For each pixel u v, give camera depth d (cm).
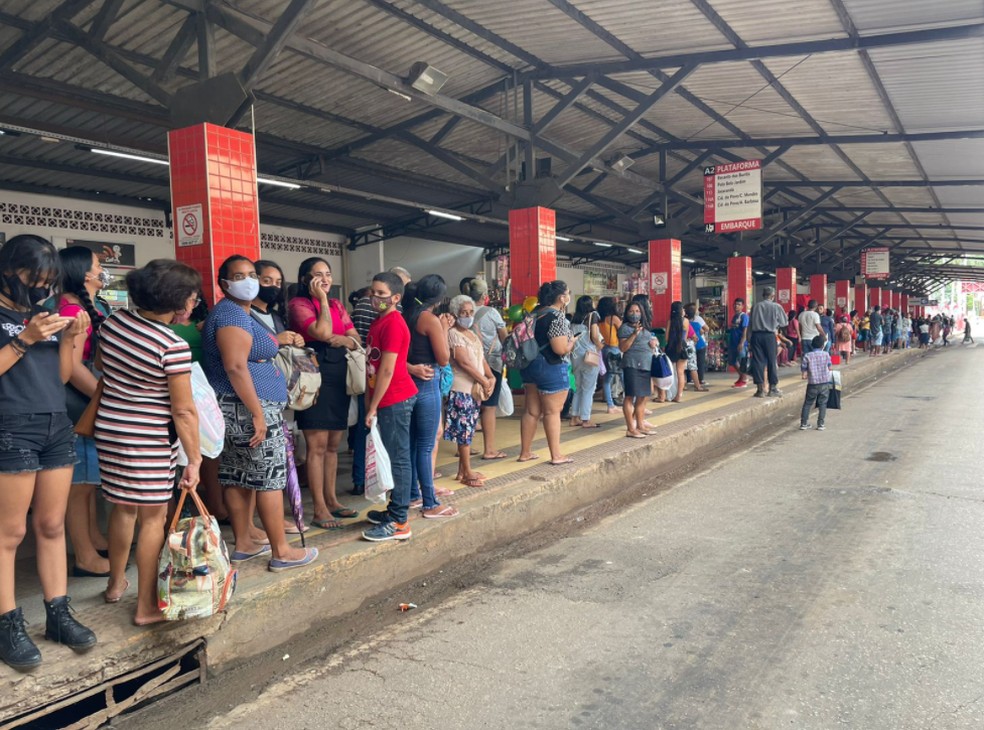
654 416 978
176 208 609
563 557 521
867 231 2858
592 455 708
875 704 312
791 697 320
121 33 775
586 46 967
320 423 467
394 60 952
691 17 852
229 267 371
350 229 1986
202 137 591
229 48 843
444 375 564
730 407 1062
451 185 1614
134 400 317
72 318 300
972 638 372
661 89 1002
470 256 2316
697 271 3475
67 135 927
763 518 601
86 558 385
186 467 329
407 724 306
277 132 1166
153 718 312
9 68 786
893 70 995
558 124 1324
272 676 354
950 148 1395
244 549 411
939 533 544
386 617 424
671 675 343
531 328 646
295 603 386
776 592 440
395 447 449
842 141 1362
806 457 855
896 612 406
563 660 362
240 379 361
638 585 460
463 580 479
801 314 1677
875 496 656
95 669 300
